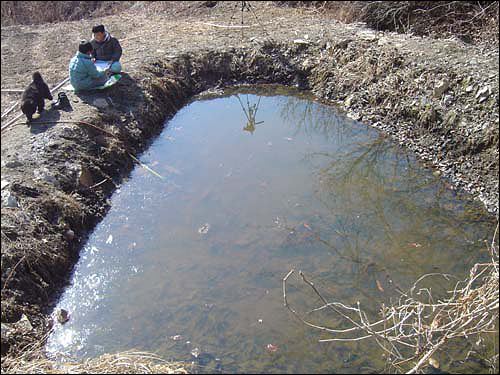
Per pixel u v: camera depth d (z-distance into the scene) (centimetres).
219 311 547
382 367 483
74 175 688
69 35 1141
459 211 692
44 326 534
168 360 495
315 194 724
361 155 814
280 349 505
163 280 589
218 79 1018
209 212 689
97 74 819
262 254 618
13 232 571
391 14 1051
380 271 592
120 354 477
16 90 888
